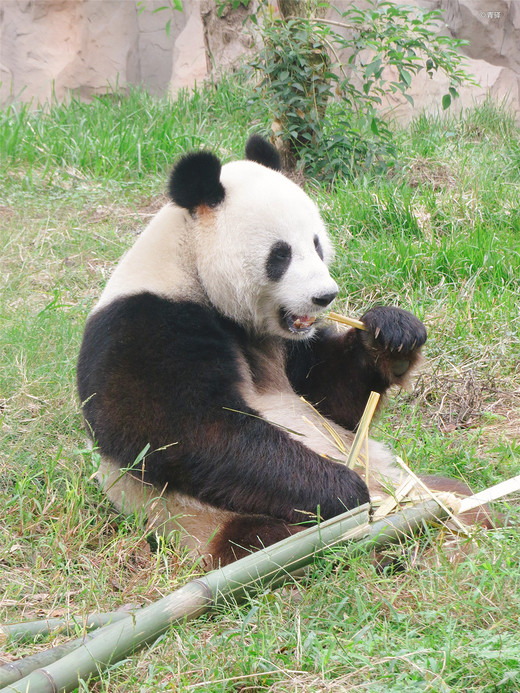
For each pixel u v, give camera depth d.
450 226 11.07
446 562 4.80
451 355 8.64
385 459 6.32
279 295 5.88
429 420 7.74
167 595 4.71
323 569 4.84
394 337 5.89
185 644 4.26
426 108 18.28
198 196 5.79
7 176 12.73
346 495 5.27
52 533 5.59
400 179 12.62
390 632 4.16
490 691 3.71
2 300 9.32
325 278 5.82
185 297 5.73
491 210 11.56
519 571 4.50
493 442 7.20
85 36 22.83
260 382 6.16
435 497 5.19
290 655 4.12
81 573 5.29
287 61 12.52
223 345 5.62
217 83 16.84
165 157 13.18
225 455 5.24
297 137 12.77
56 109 15.59
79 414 7.16
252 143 6.92
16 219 11.67
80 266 10.44
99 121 14.48
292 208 5.89
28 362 7.92
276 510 5.27
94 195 12.34
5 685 3.89
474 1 21.00
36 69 22.66
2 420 6.95
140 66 23.95
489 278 9.94
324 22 12.43
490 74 19.70
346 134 13.16
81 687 3.92
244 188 5.95
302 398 6.30
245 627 4.29
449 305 9.24
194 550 5.51
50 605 4.96
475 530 5.05
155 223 6.02
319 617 4.45
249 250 5.79
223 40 17.50
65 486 6.25
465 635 4.10
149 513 5.67
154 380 5.32
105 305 5.81
